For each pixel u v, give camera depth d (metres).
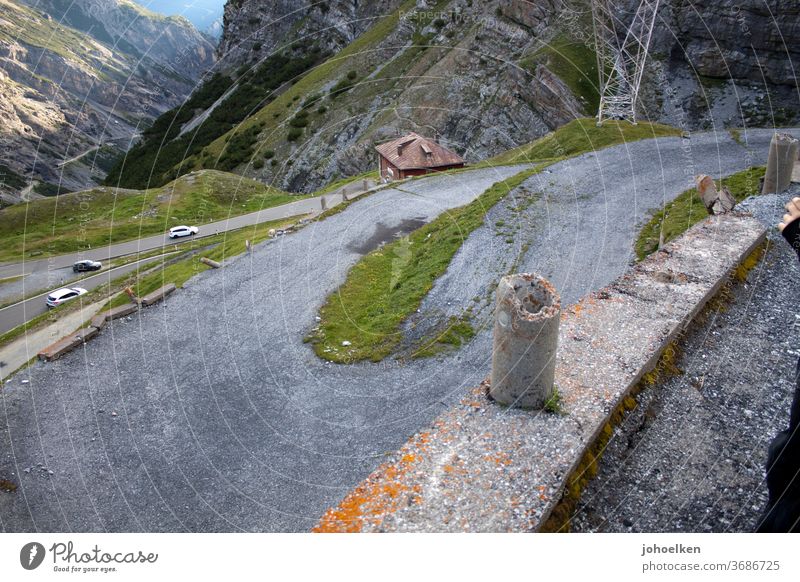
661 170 29.61
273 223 48.19
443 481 6.03
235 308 23.59
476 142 73.88
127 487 14.54
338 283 24.58
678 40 65.69
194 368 19.47
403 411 15.30
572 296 18.33
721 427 7.84
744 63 62.06
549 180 29.48
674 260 11.15
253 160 94.50
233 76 147.62
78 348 21.77
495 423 6.77
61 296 41.94
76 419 17.50
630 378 7.60
